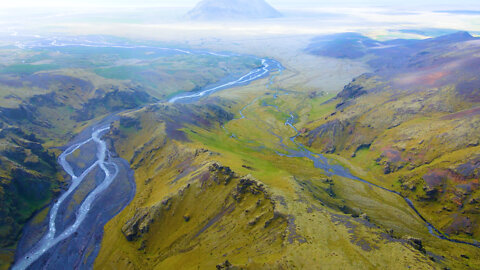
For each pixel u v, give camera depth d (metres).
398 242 100.75
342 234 103.75
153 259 128.50
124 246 138.62
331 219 113.94
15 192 166.75
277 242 105.44
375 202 169.50
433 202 164.38
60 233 152.75
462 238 142.25
